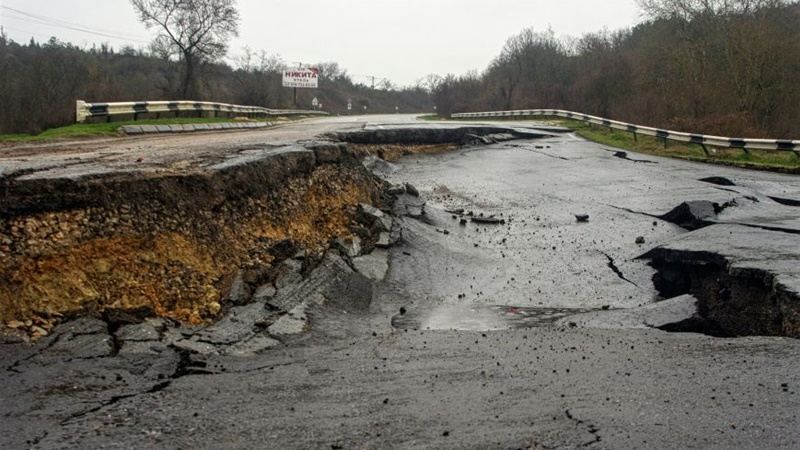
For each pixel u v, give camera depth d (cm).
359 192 1346
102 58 5891
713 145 2316
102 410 520
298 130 2258
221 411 529
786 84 2878
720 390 575
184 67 4016
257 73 6147
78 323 661
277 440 478
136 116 2117
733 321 865
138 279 740
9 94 3114
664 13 3688
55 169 835
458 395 574
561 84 5356
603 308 966
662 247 1110
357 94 10869
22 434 474
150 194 821
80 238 722
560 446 467
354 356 698
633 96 3741
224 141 1502
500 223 1479
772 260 931
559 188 1828
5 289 642
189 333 705
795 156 2148
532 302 1005
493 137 2775
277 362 664
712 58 3272
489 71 7244
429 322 891
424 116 5412
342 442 475
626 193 1712
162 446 465
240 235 917
